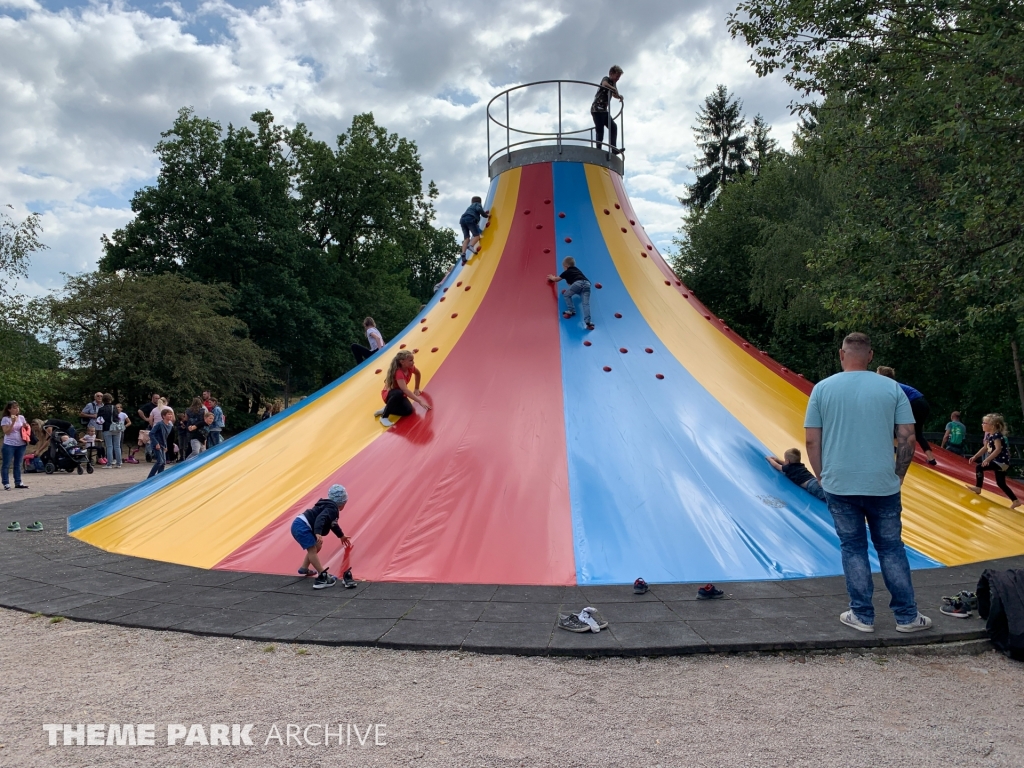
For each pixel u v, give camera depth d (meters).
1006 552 6.75
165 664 4.26
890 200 11.95
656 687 3.84
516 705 3.62
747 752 3.10
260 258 34.94
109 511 8.87
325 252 39.16
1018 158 8.16
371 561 6.18
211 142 34.25
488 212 11.16
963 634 4.47
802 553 6.16
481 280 9.99
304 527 5.89
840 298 10.88
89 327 24.98
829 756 3.06
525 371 8.27
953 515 7.42
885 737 3.25
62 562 6.94
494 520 6.42
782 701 3.66
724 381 8.66
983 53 8.11
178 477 9.00
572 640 4.43
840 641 4.38
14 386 22.06
